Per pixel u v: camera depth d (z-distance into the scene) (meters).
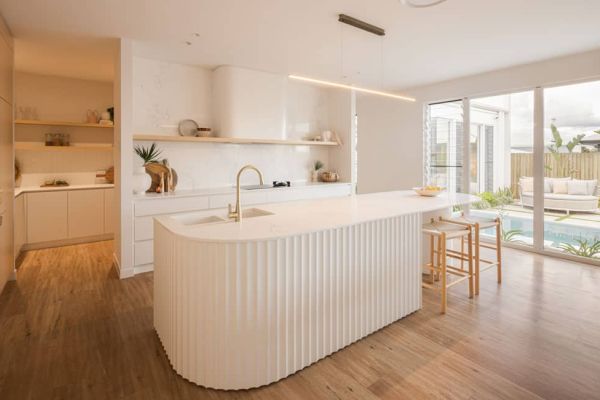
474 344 2.43
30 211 4.84
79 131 5.50
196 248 1.91
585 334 2.56
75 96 5.45
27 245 4.91
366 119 6.75
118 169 3.83
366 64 4.65
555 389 1.94
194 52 4.16
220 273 1.89
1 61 3.09
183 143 4.75
